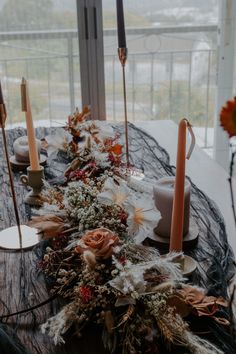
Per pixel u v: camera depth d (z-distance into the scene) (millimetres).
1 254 925
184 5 2375
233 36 2439
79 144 1191
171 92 2527
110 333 657
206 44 2453
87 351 665
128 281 646
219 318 693
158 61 2467
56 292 774
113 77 2459
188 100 2543
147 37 2420
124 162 1297
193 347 640
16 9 2303
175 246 785
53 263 808
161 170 1329
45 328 688
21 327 718
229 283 821
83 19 2326
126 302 645
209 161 1489
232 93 2535
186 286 728
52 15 2328
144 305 655
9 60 2387
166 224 885
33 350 670
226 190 1269
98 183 891
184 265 805
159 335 653
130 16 2371
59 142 1206
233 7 2389
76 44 2396
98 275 686
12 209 1123
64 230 810
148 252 758
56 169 1311
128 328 646
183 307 687
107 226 791
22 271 863
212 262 860
